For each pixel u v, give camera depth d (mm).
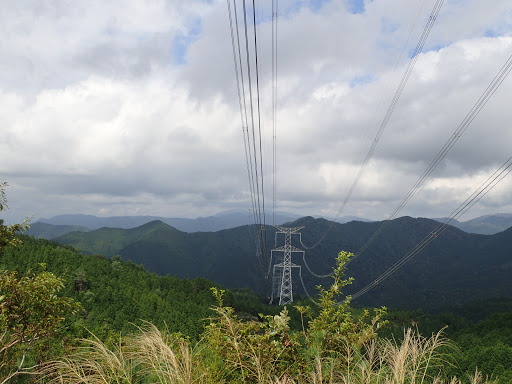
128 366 4734
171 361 4508
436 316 106750
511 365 35219
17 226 8258
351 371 4926
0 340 5281
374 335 5496
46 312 6582
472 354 41219
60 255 116938
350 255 6422
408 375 4629
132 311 86312
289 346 5242
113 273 124125
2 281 6637
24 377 5176
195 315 77562
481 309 165500
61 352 5398
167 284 129125
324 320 5934
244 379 4609
